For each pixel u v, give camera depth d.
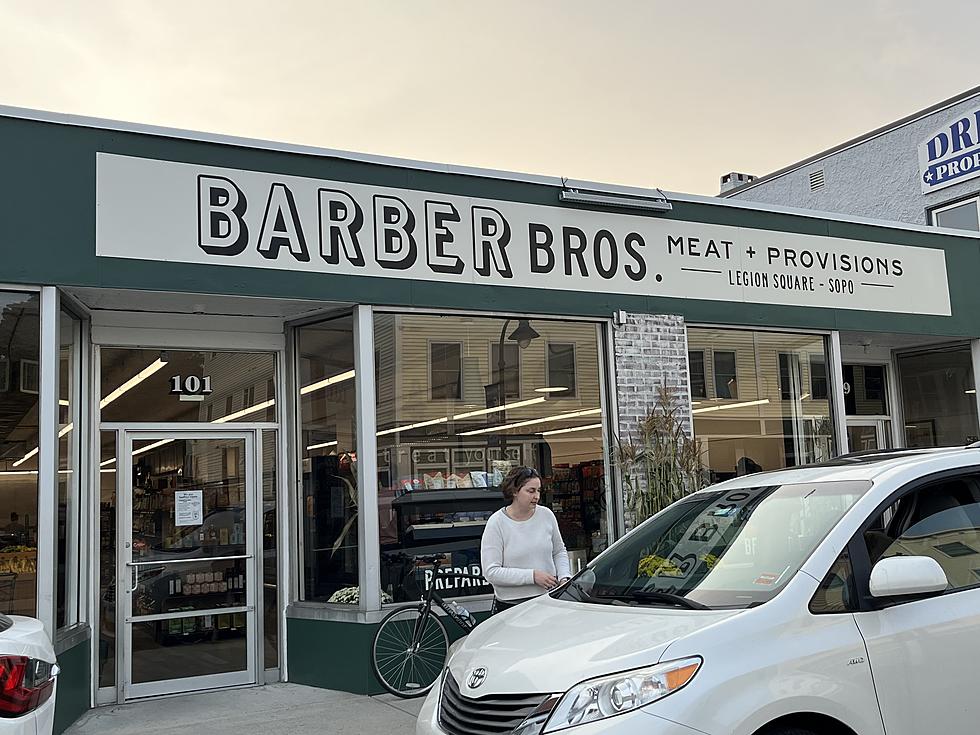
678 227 10.38
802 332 11.18
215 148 8.19
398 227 8.85
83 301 8.21
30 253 7.46
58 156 7.65
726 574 4.45
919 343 12.74
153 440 8.74
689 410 10.16
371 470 8.50
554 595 5.13
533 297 9.44
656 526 5.35
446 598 8.78
